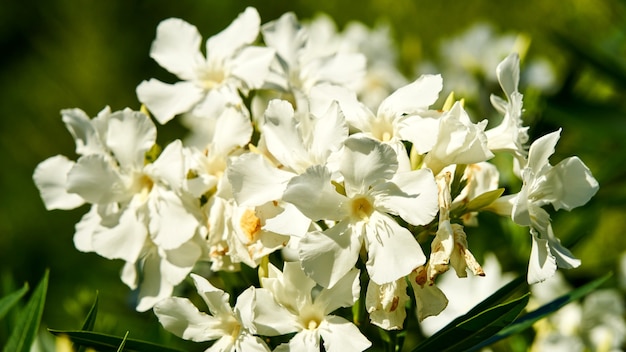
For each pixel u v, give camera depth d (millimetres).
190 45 629
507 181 704
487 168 599
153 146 611
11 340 605
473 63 807
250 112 628
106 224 595
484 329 568
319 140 562
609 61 767
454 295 700
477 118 782
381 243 550
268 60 618
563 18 1014
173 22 632
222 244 577
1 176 1258
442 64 834
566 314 704
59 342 631
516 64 579
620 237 828
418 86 576
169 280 590
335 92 582
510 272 723
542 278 556
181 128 1175
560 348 675
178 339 688
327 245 548
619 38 793
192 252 591
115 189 595
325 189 547
